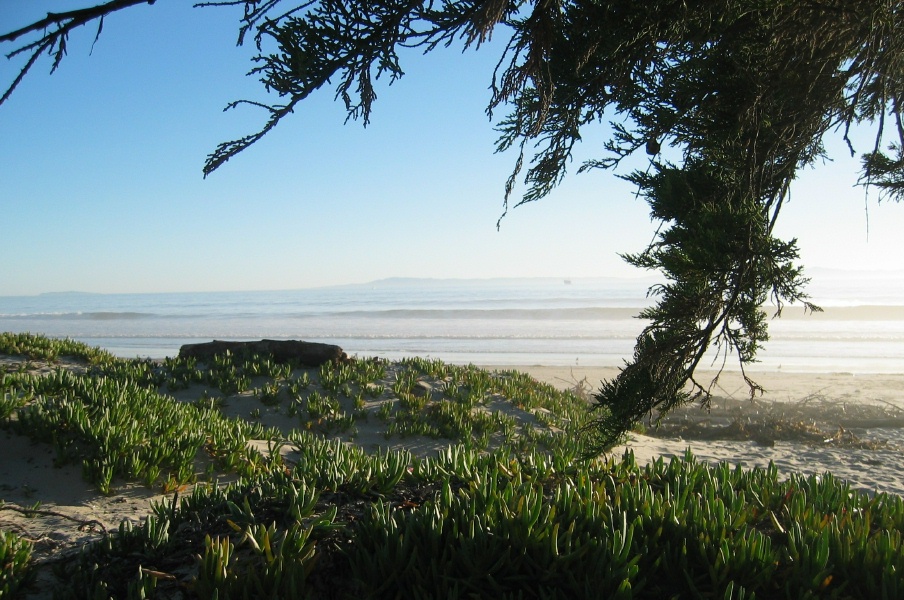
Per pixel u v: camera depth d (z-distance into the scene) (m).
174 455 6.68
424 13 3.19
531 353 31.06
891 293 89.69
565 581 3.39
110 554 3.95
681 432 12.80
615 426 4.12
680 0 3.63
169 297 195.00
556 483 4.91
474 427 11.08
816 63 4.20
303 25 3.03
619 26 3.69
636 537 3.70
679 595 3.30
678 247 3.77
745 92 4.17
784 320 46.31
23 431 6.91
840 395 17.27
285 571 3.37
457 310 60.31
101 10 2.47
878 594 3.18
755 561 3.40
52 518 5.27
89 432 6.73
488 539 3.60
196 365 13.34
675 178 4.14
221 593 3.28
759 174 4.26
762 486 4.89
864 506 4.48
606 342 35.06
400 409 11.73
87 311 101.56
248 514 4.05
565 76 4.13
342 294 175.00
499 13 2.93
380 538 3.67
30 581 3.86
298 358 13.69
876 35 3.84
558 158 4.36
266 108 3.05
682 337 3.69
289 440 8.98
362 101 3.21
